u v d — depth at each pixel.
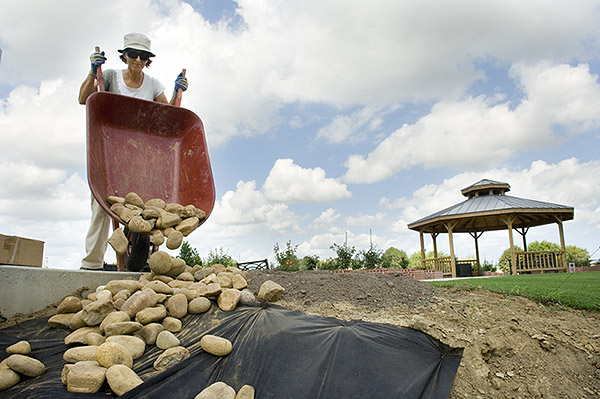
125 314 2.98
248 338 2.96
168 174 4.45
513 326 3.64
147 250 4.13
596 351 3.50
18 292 3.27
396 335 3.11
